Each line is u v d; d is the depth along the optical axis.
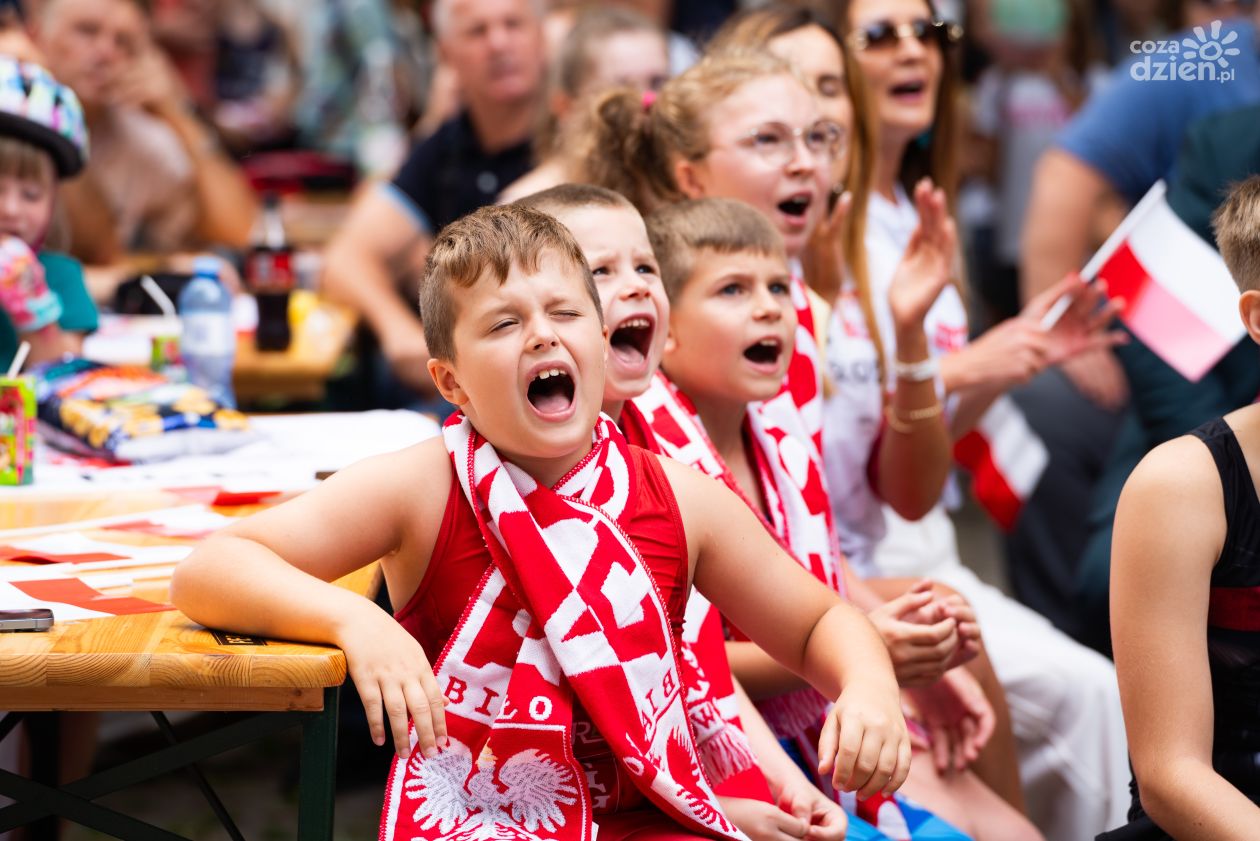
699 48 20.83
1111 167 17.56
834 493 11.16
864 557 11.35
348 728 14.91
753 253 8.65
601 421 6.82
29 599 6.83
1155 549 7.05
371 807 14.12
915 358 10.67
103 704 6.04
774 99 10.00
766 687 8.61
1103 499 14.24
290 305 16.03
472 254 6.31
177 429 10.09
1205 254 11.75
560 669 6.30
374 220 19.08
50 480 9.50
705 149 10.03
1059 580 14.87
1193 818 6.85
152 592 7.00
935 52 12.73
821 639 6.75
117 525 8.36
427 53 26.64
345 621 6.05
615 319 7.78
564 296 6.34
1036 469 14.04
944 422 10.95
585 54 16.02
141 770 6.20
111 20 19.34
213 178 21.25
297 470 9.70
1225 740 7.25
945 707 9.91
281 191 24.25
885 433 11.05
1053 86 23.69
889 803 8.84
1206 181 14.20
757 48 10.59
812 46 11.55
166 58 26.36
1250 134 14.10
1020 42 23.53
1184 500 7.05
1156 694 7.04
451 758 6.25
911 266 10.62
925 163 13.13
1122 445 14.38
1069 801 11.12
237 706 6.05
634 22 16.36
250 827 13.55
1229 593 7.13
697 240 8.64
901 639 8.27
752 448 9.11
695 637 7.61
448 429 6.60
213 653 6.00
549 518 6.41
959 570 12.74
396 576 6.56
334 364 15.25
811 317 9.78
